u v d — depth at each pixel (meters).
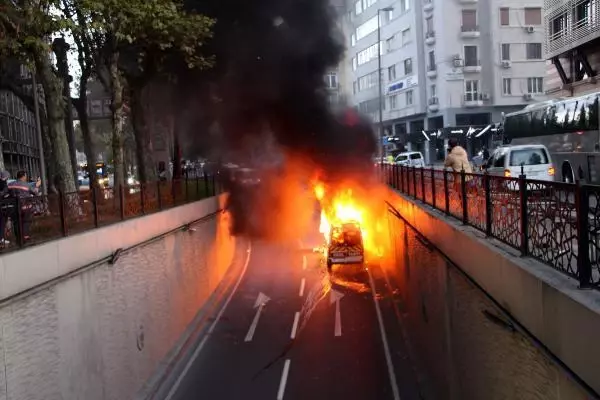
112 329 11.98
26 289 8.55
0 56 15.18
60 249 9.73
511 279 6.91
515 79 48.97
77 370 10.18
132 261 13.44
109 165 59.19
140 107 24.05
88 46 21.44
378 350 16.73
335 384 14.83
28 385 8.48
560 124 22.52
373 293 21.89
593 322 4.62
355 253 25.09
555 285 5.56
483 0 48.53
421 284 15.10
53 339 9.33
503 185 7.95
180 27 18.36
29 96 22.06
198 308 20.06
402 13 53.69
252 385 14.93
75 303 10.24
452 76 48.47
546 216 6.38
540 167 19.78
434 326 13.08
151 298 14.78
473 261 8.88
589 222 5.24
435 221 12.41
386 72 57.31
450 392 11.35
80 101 23.83
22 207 9.00
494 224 8.51
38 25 12.95
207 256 22.00
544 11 32.97
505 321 7.16
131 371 13.05
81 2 13.87
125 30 16.55
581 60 28.92
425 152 52.59
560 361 5.39
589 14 26.66
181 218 17.89
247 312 20.61
